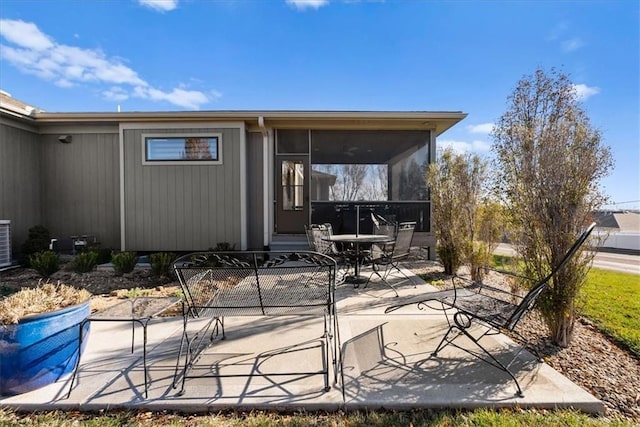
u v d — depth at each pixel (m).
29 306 2.04
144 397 1.87
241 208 6.73
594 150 2.41
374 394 1.88
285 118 6.54
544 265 2.52
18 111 6.23
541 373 2.10
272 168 7.03
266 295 2.18
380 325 2.95
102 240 7.16
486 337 2.67
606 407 1.79
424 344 2.56
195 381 2.04
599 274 5.62
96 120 6.64
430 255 6.96
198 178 6.74
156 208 6.73
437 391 1.90
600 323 2.96
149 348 2.53
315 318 3.18
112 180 7.15
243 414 1.77
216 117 6.52
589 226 2.14
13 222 6.43
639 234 11.24
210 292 2.22
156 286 4.66
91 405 1.81
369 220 7.05
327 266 2.13
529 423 1.65
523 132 2.68
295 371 2.15
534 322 2.99
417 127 7.08
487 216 4.65
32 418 1.74
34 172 6.95
